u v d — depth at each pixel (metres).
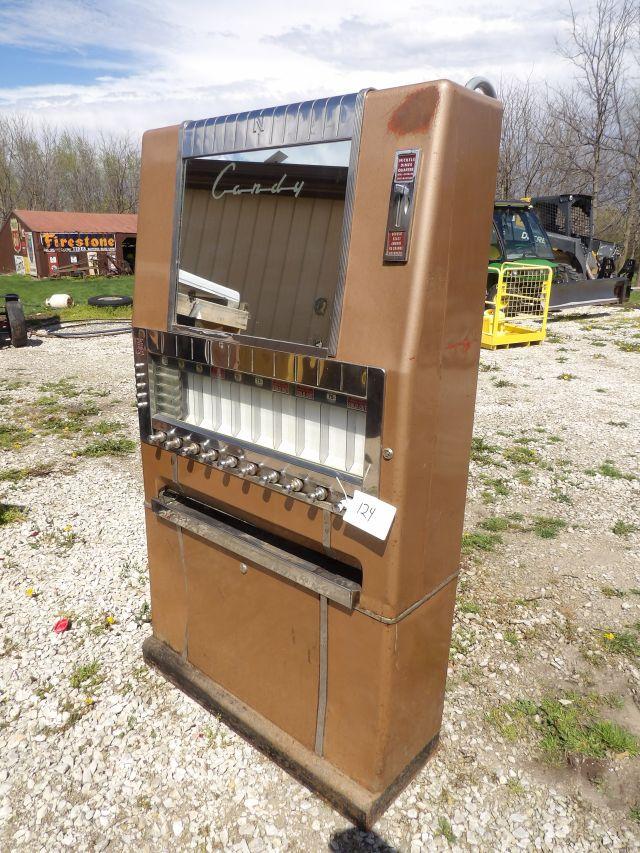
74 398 6.82
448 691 2.49
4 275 25.34
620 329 11.26
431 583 1.76
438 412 1.58
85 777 2.06
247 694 2.16
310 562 1.84
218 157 1.78
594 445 5.50
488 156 1.51
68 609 2.99
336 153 1.51
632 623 2.97
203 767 2.09
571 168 21.02
